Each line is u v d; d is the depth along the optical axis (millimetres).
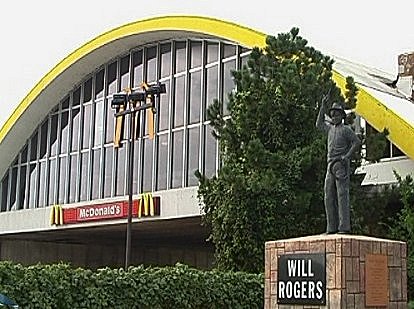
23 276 14609
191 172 34188
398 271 13898
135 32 36594
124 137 37531
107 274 15734
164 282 16453
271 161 20375
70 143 41656
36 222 41719
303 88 21031
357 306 13211
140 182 36406
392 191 22500
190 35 35000
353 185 21156
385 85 30172
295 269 13828
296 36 22406
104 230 40062
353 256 13312
